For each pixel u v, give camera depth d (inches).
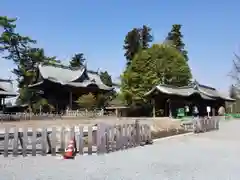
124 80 2133.4
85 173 338.0
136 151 517.0
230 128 1125.1
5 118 1339.8
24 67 1897.1
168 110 1828.2
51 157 451.5
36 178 312.5
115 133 521.7
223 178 317.1
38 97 1919.3
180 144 622.2
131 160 425.7
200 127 930.7
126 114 2036.2
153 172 344.5
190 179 310.8
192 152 506.6
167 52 2154.3
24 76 1929.1
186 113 1766.7
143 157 452.8
